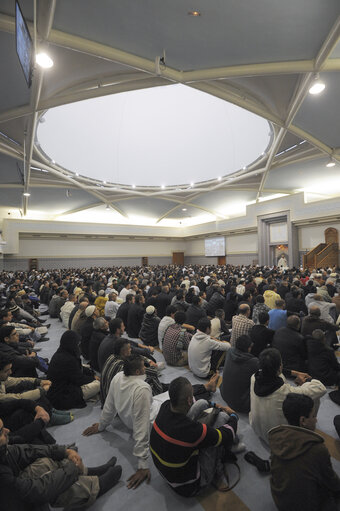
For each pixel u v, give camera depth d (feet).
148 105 65.00
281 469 4.96
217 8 14.52
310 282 21.89
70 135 57.77
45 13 14.76
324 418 8.72
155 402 8.64
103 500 6.07
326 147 37.06
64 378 9.71
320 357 10.28
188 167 71.46
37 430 6.57
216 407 7.72
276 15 14.99
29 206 69.82
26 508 4.78
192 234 96.17
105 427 8.33
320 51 18.06
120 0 14.17
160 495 6.21
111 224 87.51
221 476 6.51
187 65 19.95
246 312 12.59
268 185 59.82
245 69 19.99
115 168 67.87
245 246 77.71
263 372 7.11
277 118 31.35
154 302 20.52
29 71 12.81
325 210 53.62
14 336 10.37
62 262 81.87
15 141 36.42
